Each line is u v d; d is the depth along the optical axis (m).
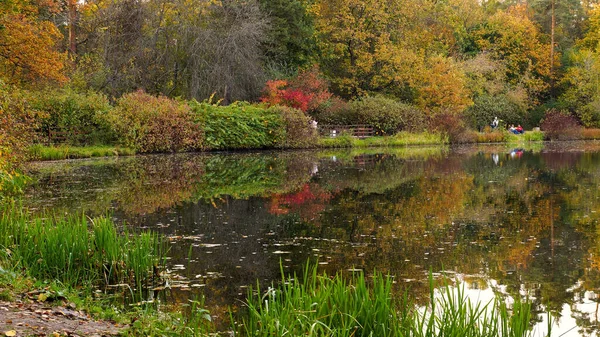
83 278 7.19
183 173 21.03
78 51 42.66
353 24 47.16
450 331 4.62
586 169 22.94
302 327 4.55
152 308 6.29
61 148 27.69
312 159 28.31
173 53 37.66
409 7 49.12
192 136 32.91
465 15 64.12
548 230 11.00
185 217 12.14
